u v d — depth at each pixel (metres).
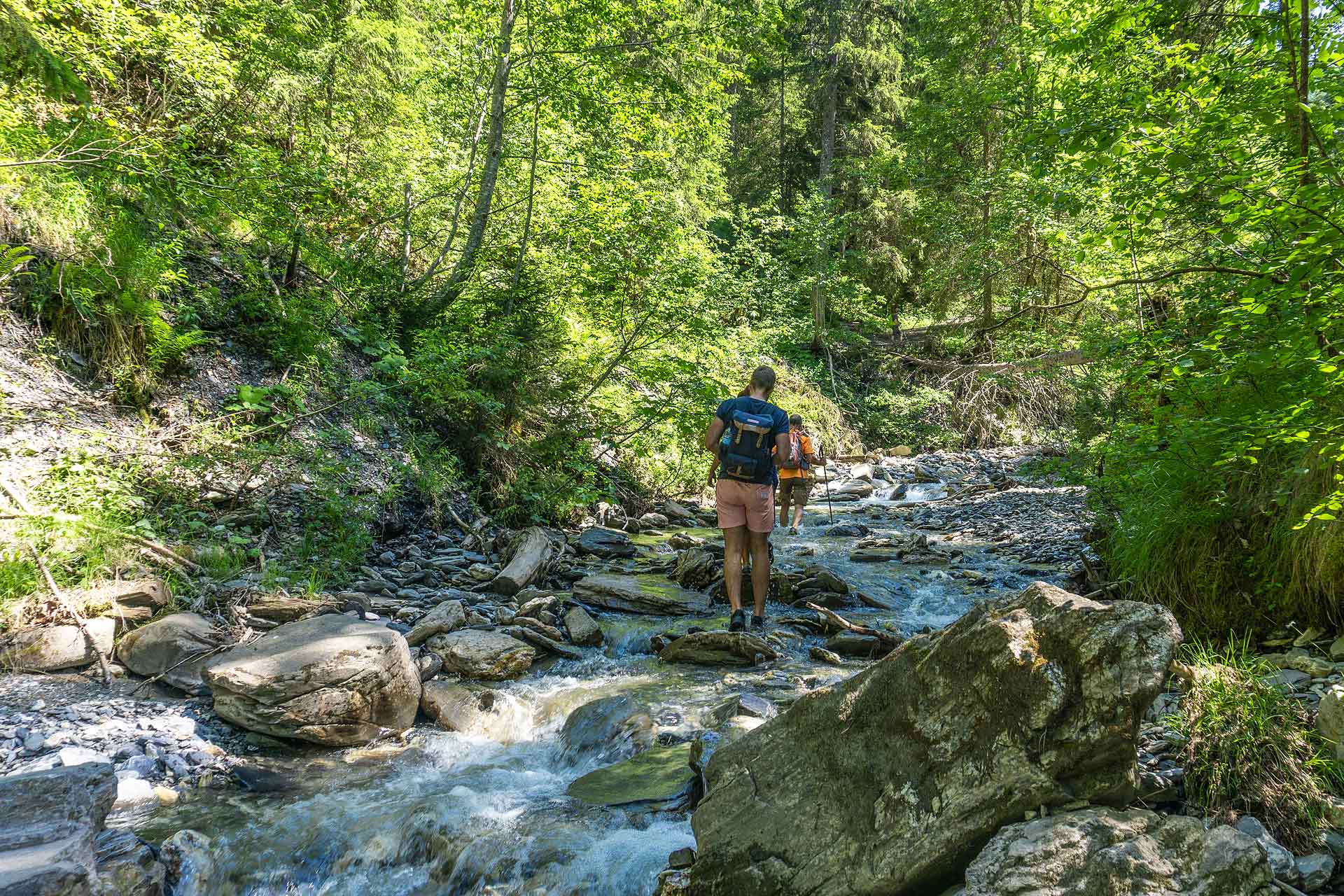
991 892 2.14
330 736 4.13
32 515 4.79
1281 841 2.49
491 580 6.67
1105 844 2.18
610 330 11.18
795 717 2.99
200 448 6.43
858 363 22.17
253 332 8.02
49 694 4.20
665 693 4.69
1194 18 5.02
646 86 11.16
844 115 24.61
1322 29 4.20
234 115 9.82
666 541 9.07
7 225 6.30
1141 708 2.32
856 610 6.43
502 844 3.16
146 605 4.95
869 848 2.53
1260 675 3.38
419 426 8.76
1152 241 5.45
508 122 12.29
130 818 3.36
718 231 26.09
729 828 2.80
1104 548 6.22
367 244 10.95
